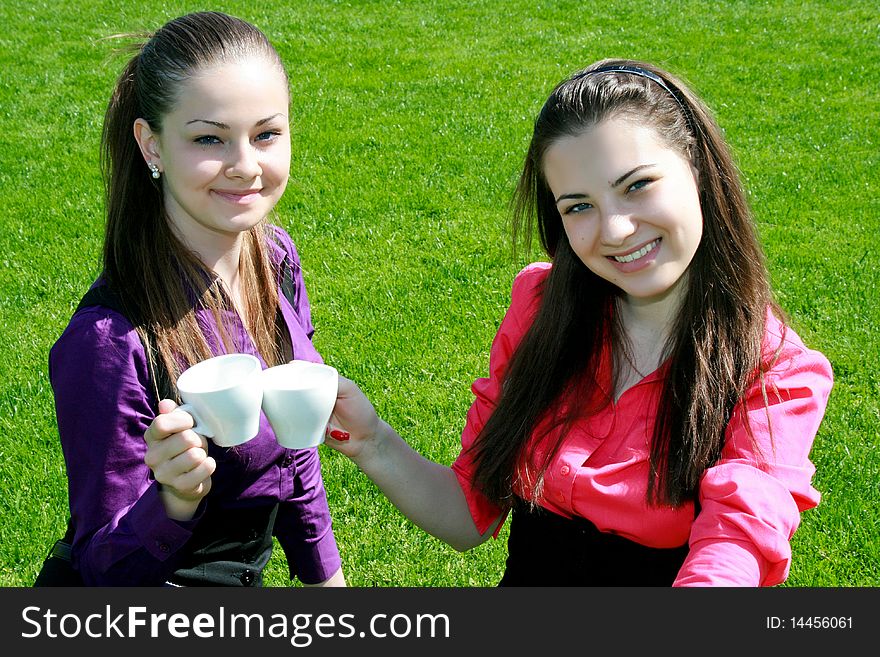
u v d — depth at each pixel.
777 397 1.89
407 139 7.78
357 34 11.12
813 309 4.97
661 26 11.47
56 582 2.03
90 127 8.07
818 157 7.43
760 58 10.15
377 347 4.60
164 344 1.93
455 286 5.26
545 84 9.38
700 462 1.88
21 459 3.72
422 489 2.22
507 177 6.92
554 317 2.08
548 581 2.09
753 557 1.72
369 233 5.96
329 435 2.16
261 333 2.22
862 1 12.41
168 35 1.94
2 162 7.22
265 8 12.11
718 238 1.94
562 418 2.04
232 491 2.14
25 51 10.23
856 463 3.70
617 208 1.83
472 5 12.42
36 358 4.49
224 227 2.00
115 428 1.87
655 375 1.99
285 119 2.00
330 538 2.66
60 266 5.48
